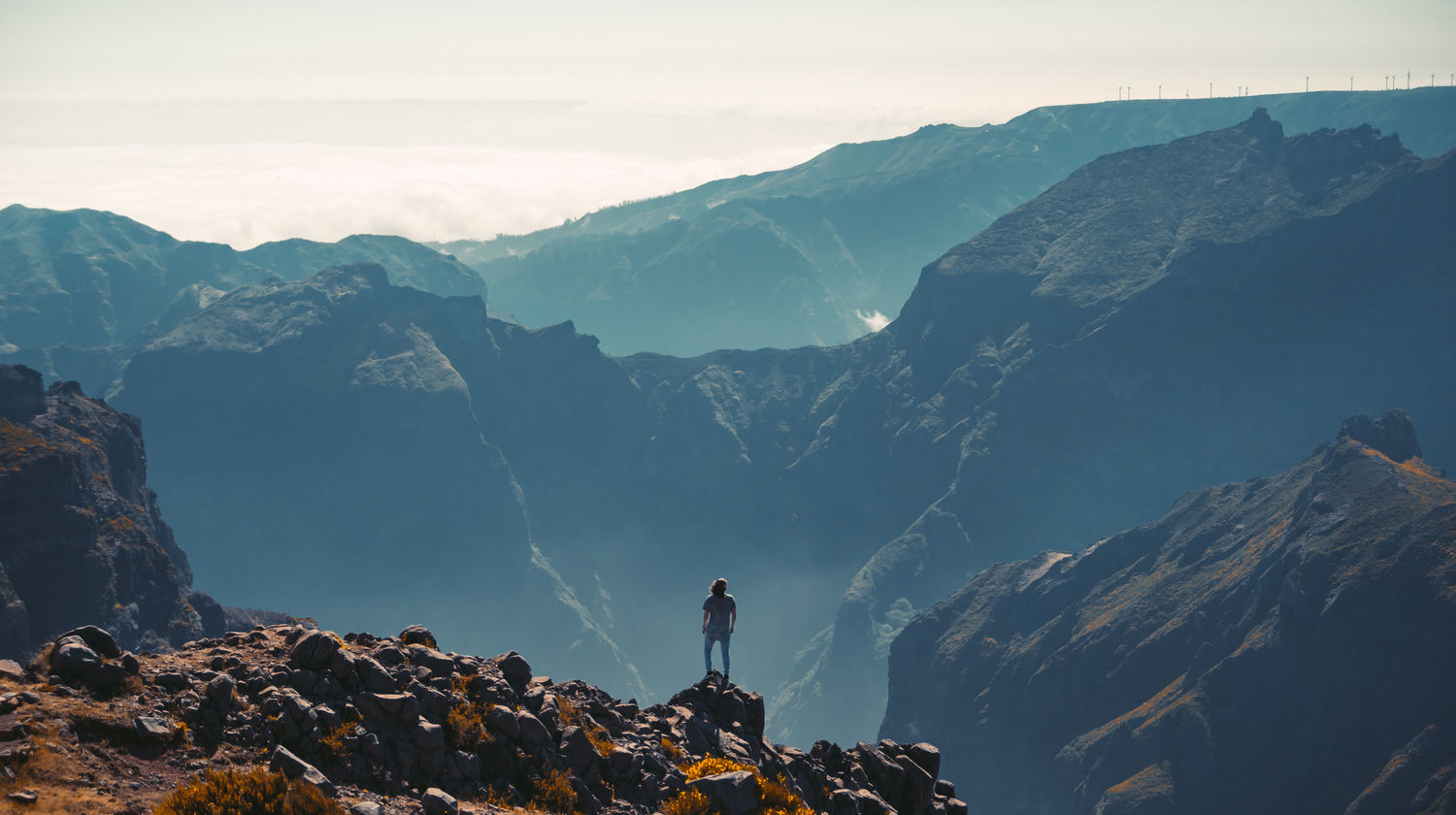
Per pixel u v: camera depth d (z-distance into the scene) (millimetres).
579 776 22203
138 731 17547
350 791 18469
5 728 16469
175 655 20469
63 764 16266
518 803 20656
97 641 19281
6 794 15203
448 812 18844
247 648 21172
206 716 18578
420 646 23344
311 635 20969
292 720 19109
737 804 23094
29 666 18438
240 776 16781
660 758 24109
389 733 20109
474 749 21031
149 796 16391
